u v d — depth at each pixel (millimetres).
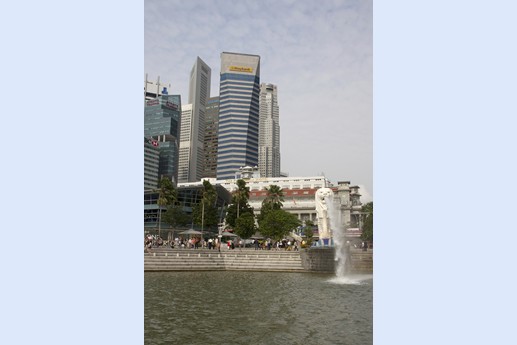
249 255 54969
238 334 18328
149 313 22672
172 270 51500
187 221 73188
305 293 29969
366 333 18047
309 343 16797
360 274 30266
